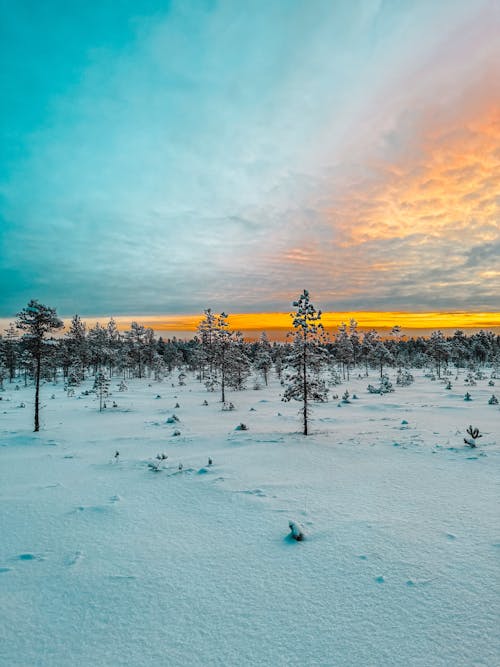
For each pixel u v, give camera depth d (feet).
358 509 29.60
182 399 145.07
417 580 19.29
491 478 36.14
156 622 16.94
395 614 16.79
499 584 18.63
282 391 170.91
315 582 19.67
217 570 21.30
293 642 15.34
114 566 22.03
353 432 67.31
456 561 20.98
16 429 85.30
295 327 71.72
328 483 37.14
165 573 21.13
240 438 66.39
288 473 41.55
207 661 14.47
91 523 28.76
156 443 65.36
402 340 419.95
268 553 23.09
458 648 14.56
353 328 285.64
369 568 20.72
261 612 17.38
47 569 21.83
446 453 46.75
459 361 294.05
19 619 17.33
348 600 17.98
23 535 26.73
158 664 14.40
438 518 27.09
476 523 25.91
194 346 332.19
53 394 164.04
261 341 273.33
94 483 40.37
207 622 16.81
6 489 39.24
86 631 16.44
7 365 234.58
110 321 309.22
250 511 30.30
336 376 203.51
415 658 14.12
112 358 271.90
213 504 32.35
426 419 78.23
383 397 128.06
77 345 242.17
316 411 104.78
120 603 18.42
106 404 131.44
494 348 323.57
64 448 64.69
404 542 23.52
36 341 83.61
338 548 23.22
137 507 32.17
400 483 36.01
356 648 14.82
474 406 95.61
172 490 36.78
